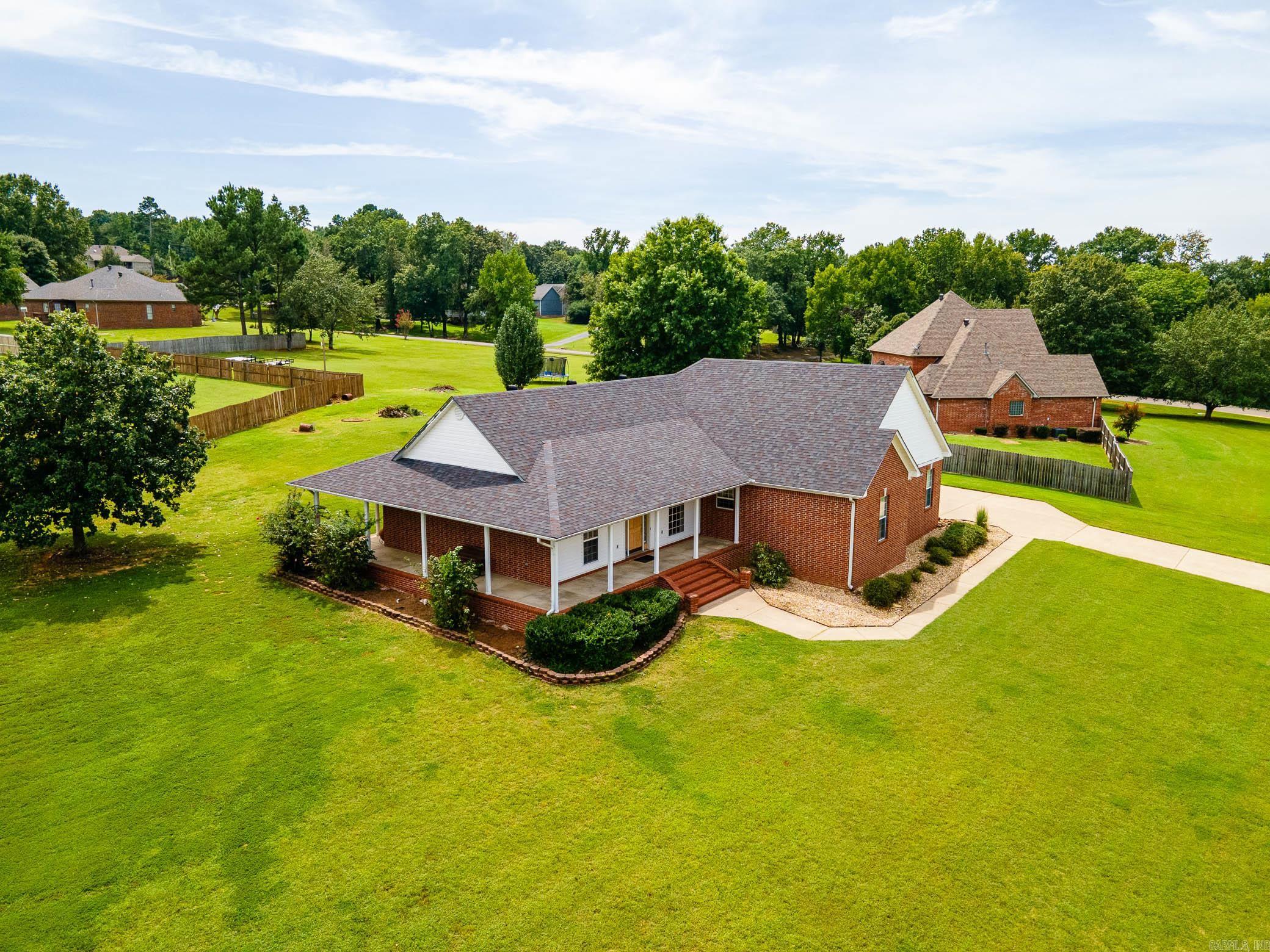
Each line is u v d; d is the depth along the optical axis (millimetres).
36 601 23109
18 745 16078
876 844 13539
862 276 103438
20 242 104000
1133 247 131375
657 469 25078
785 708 17922
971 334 61688
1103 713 18203
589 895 12289
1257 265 120250
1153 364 76938
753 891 12414
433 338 112812
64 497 24062
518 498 22062
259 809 14188
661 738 16578
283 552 25594
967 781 15422
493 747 16156
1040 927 11867
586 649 18953
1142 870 13141
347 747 16109
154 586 24422
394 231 134875
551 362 72000
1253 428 68938
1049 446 55094
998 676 19891
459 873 12703
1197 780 15703
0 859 12906
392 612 22438
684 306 51750
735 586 25469
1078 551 30406
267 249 78812
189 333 85438
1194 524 36500
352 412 48719
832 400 28281
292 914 11852
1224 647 21969
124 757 15680
